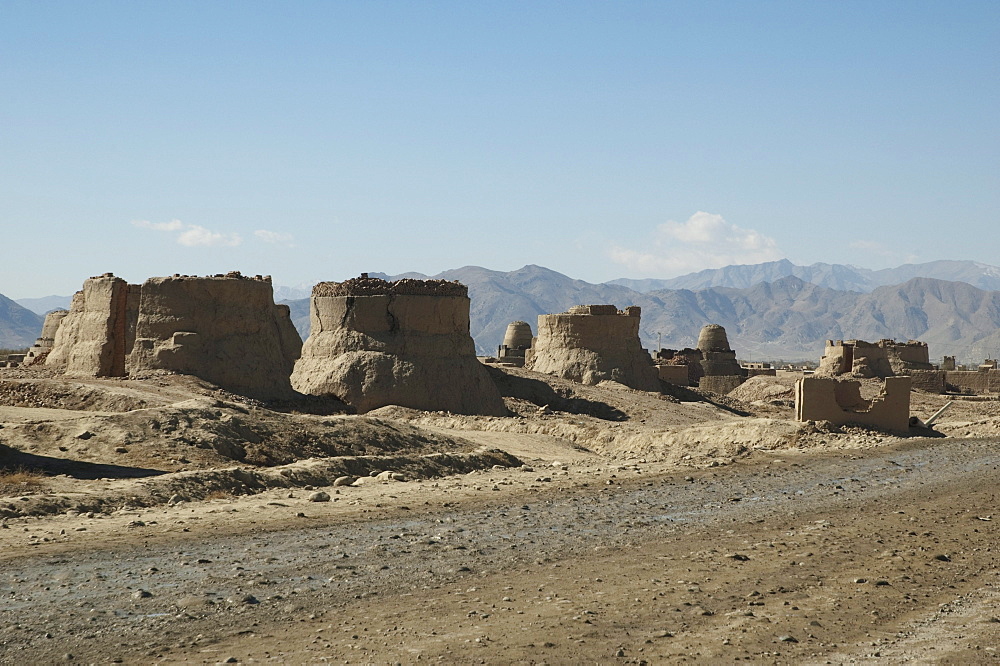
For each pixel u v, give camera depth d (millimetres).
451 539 17766
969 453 31797
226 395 37531
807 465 28906
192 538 17531
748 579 15062
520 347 93750
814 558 16562
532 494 23328
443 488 24203
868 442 34438
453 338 48375
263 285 42062
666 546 17484
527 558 16406
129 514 19859
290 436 30781
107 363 40094
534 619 12836
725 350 100250
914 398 68312
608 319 61312
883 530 19094
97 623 12586
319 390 46250
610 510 21078
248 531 18266
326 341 47906
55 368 41938
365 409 45500
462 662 11164
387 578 14969
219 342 40062
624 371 60656
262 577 14812
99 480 23453
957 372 78375
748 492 23812
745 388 78812
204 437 28438
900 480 25922
